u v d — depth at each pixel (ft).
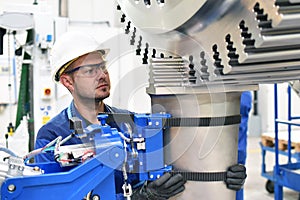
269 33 1.68
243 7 1.75
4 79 8.95
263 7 1.65
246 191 11.11
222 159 2.41
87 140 2.44
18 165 2.31
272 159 14.64
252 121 18.65
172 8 2.00
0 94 9.02
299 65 1.99
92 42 3.75
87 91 3.45
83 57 3.52
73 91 3.71
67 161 2.39
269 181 10.89
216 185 2.40
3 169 2.19
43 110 8.41
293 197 10.71
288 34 1.69
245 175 2.52
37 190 2.10
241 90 2.31
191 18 1.95
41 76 8.38
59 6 12.55
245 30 1.76
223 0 1.79
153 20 2.15
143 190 2.64
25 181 2.08
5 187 2.06
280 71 2.10
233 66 1.87
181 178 2.42
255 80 2.20
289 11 1.59
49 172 2.45
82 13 12.72
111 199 2.33
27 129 7.74
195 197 2.43
